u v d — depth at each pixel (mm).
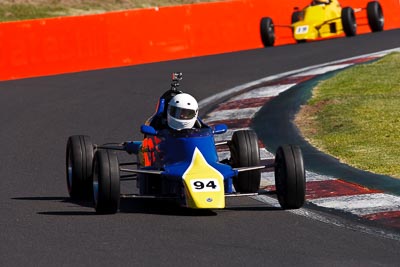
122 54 91688
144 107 69000
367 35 107812
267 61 90438
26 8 136750
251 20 102125
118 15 91688
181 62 92188
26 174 48312
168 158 39250
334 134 55281
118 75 84938
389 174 44469
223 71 85188
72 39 88875
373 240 33531
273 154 51500
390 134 53906
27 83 82438
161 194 38250
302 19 104312
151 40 93750
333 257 31406
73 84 80750
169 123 40469
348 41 102750
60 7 139875
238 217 37312
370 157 48500
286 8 107312
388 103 63406
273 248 32594
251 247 32719
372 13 110312
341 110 62125
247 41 101375
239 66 87938
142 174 41031
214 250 32375
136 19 92812
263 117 62969
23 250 32750
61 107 69875
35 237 34594
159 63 91875
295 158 37531
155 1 150500
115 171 37062
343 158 48844
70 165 41906
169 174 37281
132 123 63250
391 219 36531
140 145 43844
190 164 38000
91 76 85062
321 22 103562
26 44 86500
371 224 35906
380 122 57312
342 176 44656
